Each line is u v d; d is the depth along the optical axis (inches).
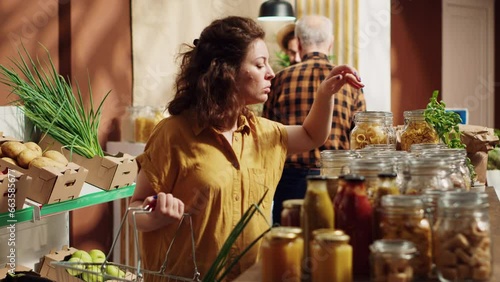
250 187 105.8
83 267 131.3
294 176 184.7
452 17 376.2
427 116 125.6
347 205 73.9
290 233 70.5
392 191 74.7
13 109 164.4
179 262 103.6
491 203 112.4
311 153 183.8
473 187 124.3
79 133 167.3
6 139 151.2
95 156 162.7
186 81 106.9
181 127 105.1
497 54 397.1
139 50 232.4
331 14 269.7
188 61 110.3
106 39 221.3
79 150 165.0
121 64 227.1
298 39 191.2
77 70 211.3
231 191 104.3
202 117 103.5
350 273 69.0
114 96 224.7
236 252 102.7
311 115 113.2
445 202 68.7
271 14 244.1
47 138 168.4
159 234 104.8
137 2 231.3
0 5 188.9
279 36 266.1
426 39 363.6
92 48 216.5
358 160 81.4
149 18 234.4
